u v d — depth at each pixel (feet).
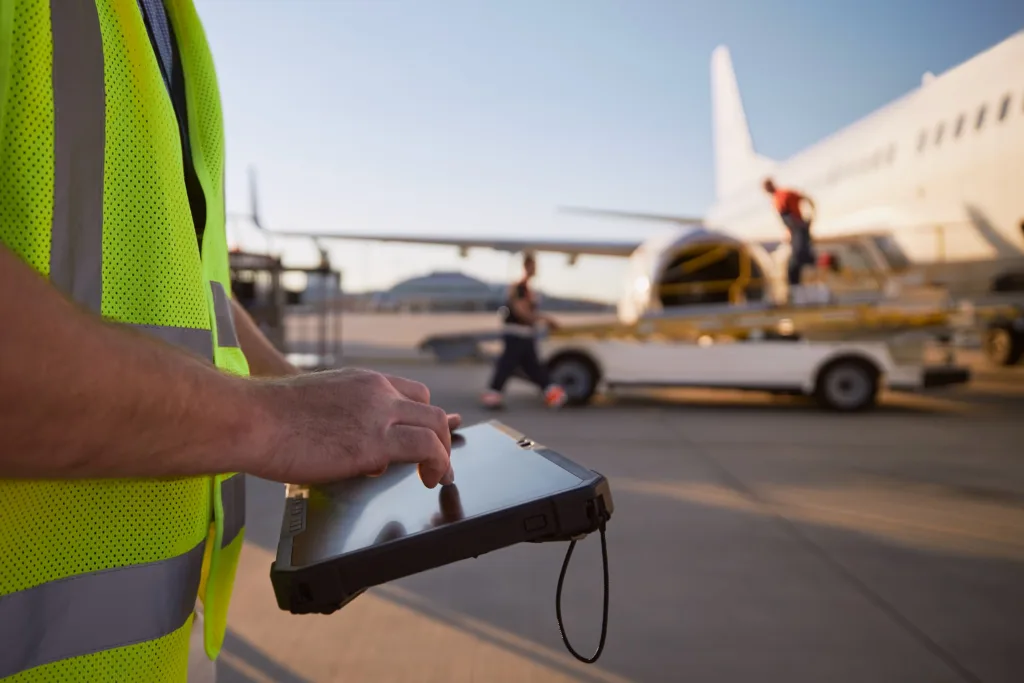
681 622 8.11
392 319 143.95
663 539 11.01
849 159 38.91
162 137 1.94
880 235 33.86
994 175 27.71
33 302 1.26
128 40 1.87
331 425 1.85
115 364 1.38
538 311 26.81
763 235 51.03
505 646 7.52
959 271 31.58
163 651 1.87
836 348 25.32
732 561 10.06
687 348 26.40
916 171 32.32
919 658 7.29
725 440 19.44
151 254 1.88
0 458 1.28
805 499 13.29
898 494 13.67
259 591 9.00
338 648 7.48
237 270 24.79
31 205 1.58
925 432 20.84
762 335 26.89
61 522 1.65
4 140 1.54
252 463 1.70
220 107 2.67
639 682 6.80
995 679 6.86
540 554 10.34
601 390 31.53
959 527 11.64
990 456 17.24
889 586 9.18
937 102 31.22
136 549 1.79
